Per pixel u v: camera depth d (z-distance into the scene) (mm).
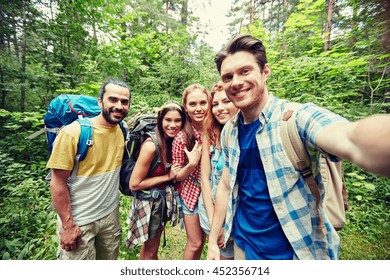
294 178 929
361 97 3824
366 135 519
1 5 4516
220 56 1021
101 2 4902
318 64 3721
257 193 1066
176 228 2811
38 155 4121
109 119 1467
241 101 996
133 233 1721
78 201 1483
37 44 5035
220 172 1467
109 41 5438
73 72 5219
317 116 803
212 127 1548
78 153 1429
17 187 3043
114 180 1631
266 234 1070
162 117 1642
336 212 1105
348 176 3125
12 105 5145
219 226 1381
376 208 2807
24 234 2377
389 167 496
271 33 5027
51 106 1636
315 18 4383
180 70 8516
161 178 1673
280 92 4039
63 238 1445
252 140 1053
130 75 7875
